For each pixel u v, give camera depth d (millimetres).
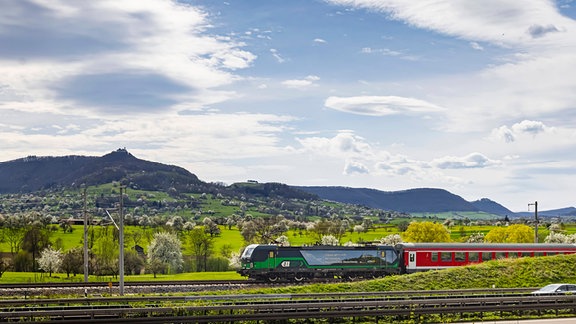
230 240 150875
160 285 58750
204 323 37250
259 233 147250
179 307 39031
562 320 42969
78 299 43438
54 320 36062
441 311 42188
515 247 75688
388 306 43375
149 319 36219
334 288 54375
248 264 67938
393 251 72125
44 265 98062
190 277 82750
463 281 58281
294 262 68812
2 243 130750
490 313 45656
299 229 185125
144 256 119000
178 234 142375
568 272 61625
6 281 73875
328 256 70062
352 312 40375
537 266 62219
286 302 41281
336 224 172625
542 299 45781
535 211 88375
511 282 58906
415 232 109375
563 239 128250
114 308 38500
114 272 90438
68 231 154750
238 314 38719
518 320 43031
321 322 41281
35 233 114312
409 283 56969
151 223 182375
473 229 182875
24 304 43188
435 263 72812
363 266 70812
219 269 115688
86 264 65438
